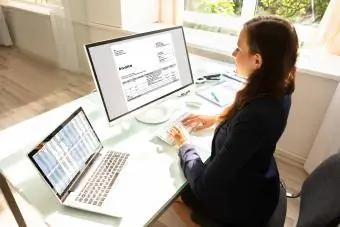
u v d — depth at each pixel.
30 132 1.14
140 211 0.80
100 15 2.77
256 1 2.19
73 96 2.97
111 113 1.06
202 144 1.10
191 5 2.58
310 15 1.98
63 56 3.45
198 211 1.04
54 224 0.76
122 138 1.12
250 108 0.80
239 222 0.97
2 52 4.13
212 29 2.54
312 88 1.78
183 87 1.36
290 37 0.76
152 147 1.08
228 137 0.82
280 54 0.77
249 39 0.80
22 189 0.86
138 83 1.15
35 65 3.74
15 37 4.14
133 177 0.92
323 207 0.78
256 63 0.81
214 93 1.50
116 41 1.05
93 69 0.99
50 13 3.21
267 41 0.76
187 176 0.93
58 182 0.80
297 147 2.03
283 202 1.07
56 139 0.83
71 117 0.93
